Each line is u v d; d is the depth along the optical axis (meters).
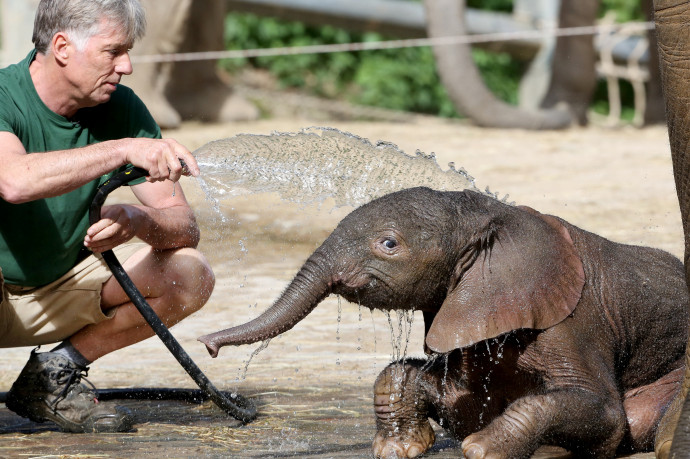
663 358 7.94
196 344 11.70
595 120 37.16
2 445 8.02
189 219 8.88
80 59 8.04
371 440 8.05
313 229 17.70
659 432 6.58
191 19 28.61
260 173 9.54
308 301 7.18
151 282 8.78
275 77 40.06
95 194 8.46
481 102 30.17
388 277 7.24
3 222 8.29
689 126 6.12
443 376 7.74
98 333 8.88
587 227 16.78
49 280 8.62
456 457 7.65
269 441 8.03
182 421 8.77
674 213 17.89
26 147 8.25
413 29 32.16
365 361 10.80
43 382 8.43
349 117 36.84
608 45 36.66
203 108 29.36
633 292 7.78
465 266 7.26
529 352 7.33
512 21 33.25
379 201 7.45
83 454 7.66
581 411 6.96
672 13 6.02
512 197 19.27
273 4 31.56
